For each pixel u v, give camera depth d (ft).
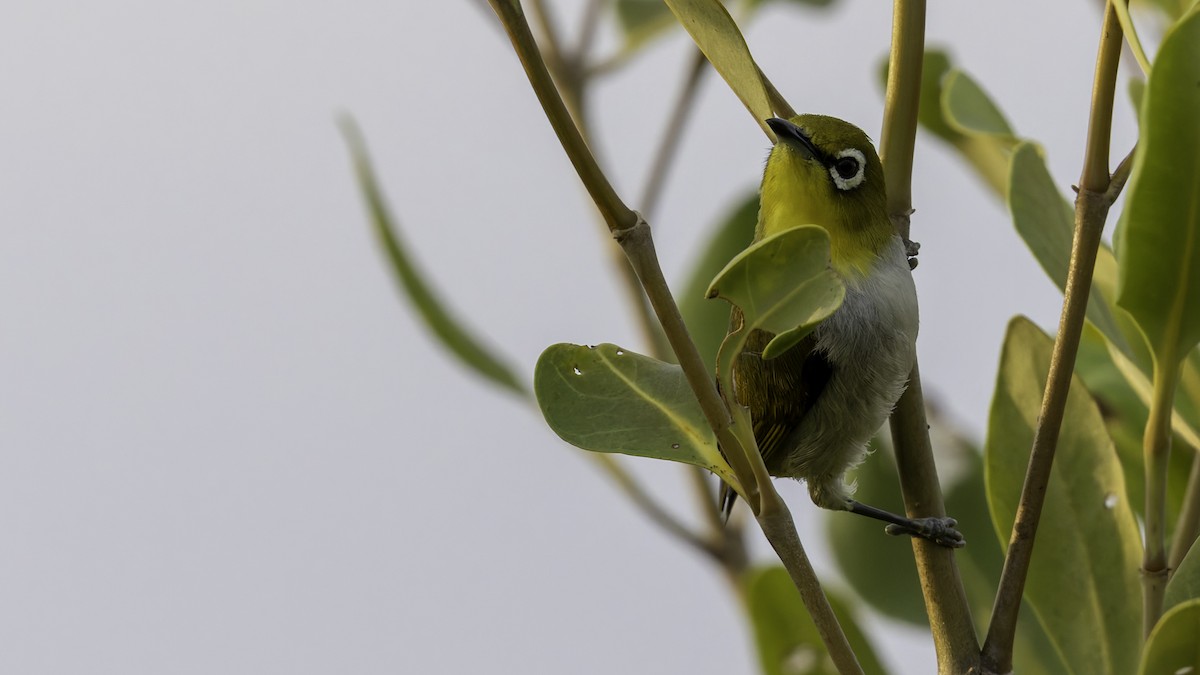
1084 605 10.46
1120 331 10.51
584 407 10.37
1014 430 10.50
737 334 10.27
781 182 10.66
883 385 10.63
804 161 10.65
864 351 10.62
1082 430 10.49
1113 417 10.61
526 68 10.23
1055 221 10.50
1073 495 10.48
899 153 10.44
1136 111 10.64
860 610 10.74
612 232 10.25
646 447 10.36
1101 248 10.58
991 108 10.64
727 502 10.75
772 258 10.26
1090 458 10.48
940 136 10.69
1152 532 10.39
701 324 10.86
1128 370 10.50
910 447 10.44
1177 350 10.36
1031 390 10.50
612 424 10.37
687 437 10.36
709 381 10.27
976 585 10.71
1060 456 10.49
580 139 10.25
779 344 10.27
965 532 10.73
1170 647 10.32
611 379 10.38
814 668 10.62
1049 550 10.48
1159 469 10.39
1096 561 10.47
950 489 10.75
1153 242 10.34
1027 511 10.35
